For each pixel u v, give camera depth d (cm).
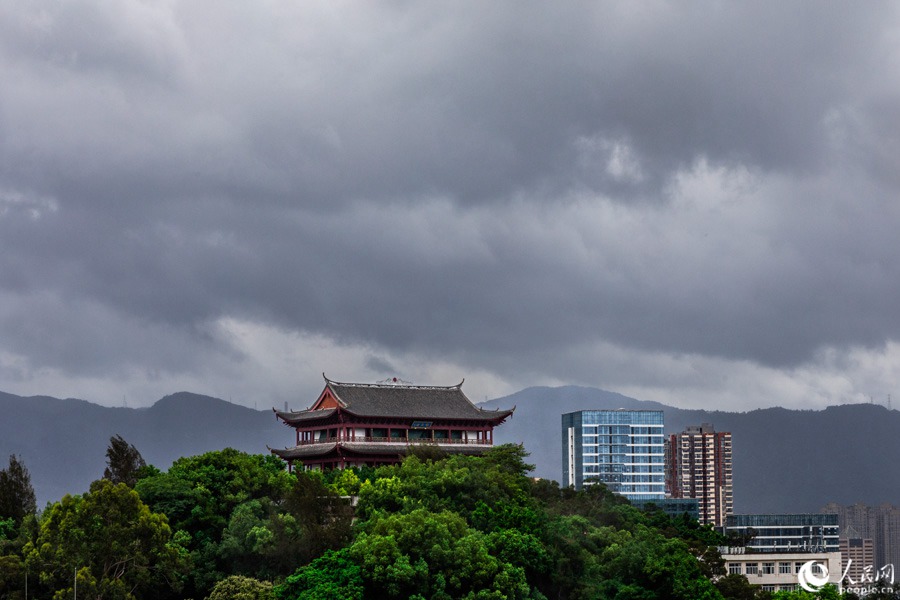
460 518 19975
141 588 19075
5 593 18350
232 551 19662
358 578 18000
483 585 18800
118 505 18712
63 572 18375
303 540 19612
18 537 19938
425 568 18225
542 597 19725
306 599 17525
